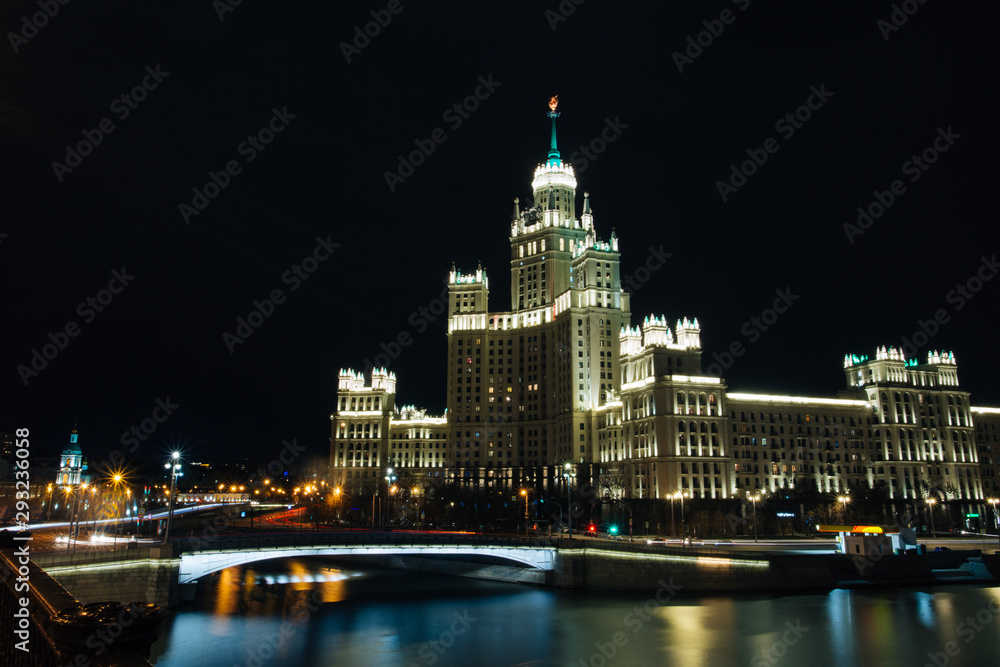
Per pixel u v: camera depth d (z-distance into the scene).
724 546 144.50
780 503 185.50
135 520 163.75
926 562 123.56
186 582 98.50
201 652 77.81
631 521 173.88
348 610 101.88
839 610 100.06
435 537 116.00
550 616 97.31
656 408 191.25
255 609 101.38
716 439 191.25
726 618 95.50
